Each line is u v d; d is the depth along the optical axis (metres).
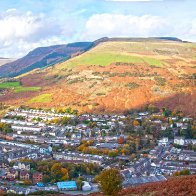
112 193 94.81
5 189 190.12
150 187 107.56
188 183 103.00
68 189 197.75
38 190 188.88
